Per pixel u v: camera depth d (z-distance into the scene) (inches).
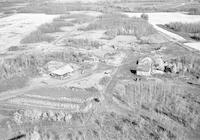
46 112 1668.3
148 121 1624.0
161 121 1620.3
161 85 2103.8
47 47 3316.9
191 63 2556.6
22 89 2097.7
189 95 1961.1
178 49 3184.1
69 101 1812.3
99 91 2011.6
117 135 1478.8
